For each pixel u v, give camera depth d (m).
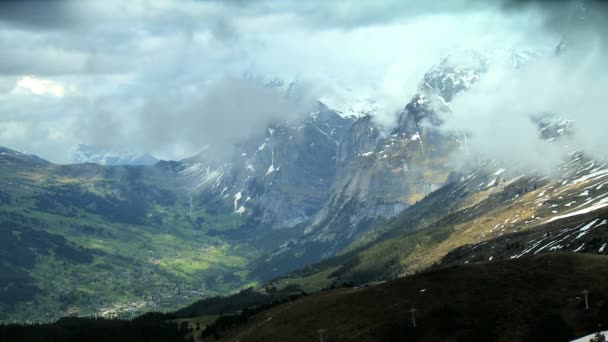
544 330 162.12
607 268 176.50
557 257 186.00
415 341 172.88
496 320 169.88
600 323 159.50
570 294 170.38
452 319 174.88
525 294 175.12
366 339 181.25
